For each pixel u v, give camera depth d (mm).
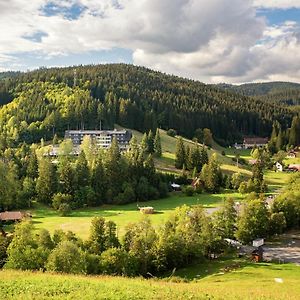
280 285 59375
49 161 149875
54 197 139750
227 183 178375
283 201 111500
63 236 76438
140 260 73312
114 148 163750
